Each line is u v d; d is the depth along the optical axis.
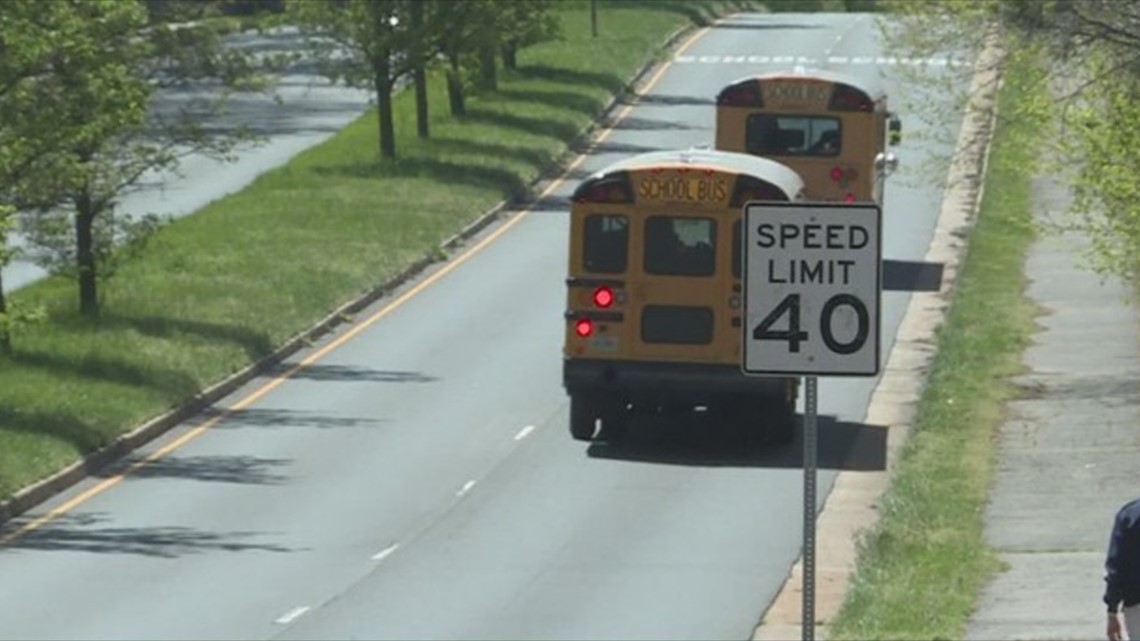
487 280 83.00
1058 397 58.72
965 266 81.62
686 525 47.00
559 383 64.50
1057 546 41.47
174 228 89.69
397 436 57.44
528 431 57.84
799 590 40.97
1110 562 23.80
